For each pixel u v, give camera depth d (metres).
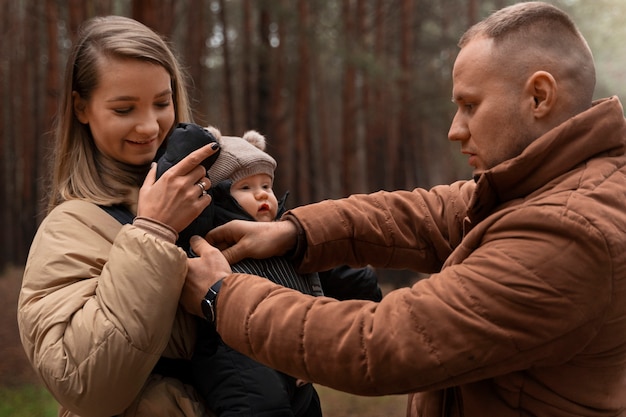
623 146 1.51
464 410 1.56
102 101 1.63
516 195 1.51
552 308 1.33
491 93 1.51
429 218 1.87
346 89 15.88
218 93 22.38
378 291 2.06
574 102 1.50
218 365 1.59
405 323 1.36
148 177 1.57
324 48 14.57
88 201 1.65
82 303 1.50
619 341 1.45
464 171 17.19
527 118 1.50
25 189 18.53
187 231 1.61
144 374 1.47
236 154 1.79
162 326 1.46
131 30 1.68
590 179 1.42
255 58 15.91
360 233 1.80
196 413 1.57
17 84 20.70
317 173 21.59
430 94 16.52
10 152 21.08
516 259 1.35
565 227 1.34
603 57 17.09
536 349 1.36
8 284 14.60
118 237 1.49
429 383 1.38
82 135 1.73
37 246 1.60
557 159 1.45
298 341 1.41
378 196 1.90
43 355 1.47
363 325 1.39
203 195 1.57
